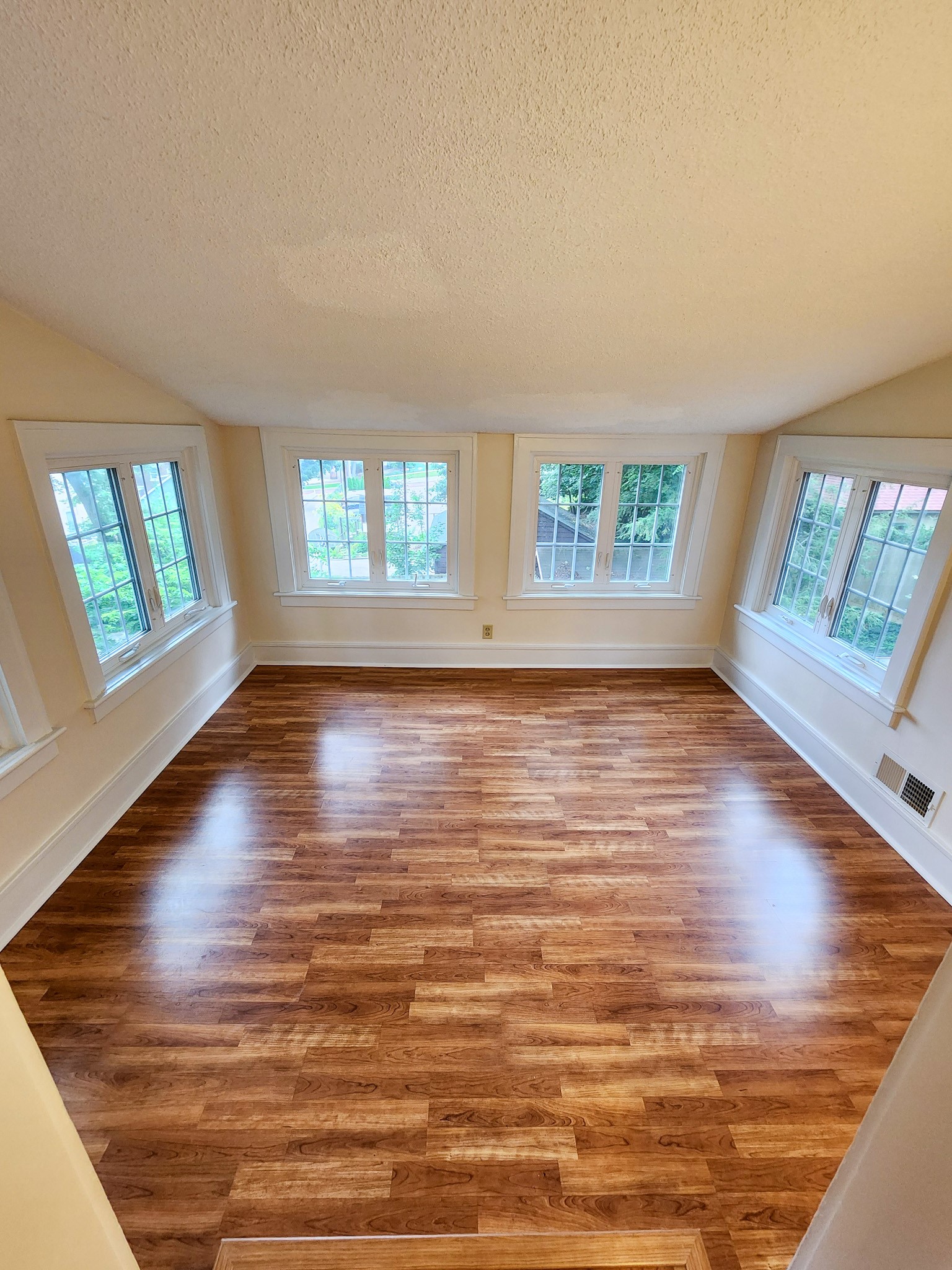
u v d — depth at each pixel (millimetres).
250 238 1469
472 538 3545
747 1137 1370
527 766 2781
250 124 1122
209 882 2049
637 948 1840
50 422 1962
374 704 3355
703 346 2115
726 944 1861
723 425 3154
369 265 1597
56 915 1896
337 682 3627
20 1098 457
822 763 2779
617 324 1947
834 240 1455
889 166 1200
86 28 944
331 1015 1611
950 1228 443
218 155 1193
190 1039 1539
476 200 1329
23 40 959
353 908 1957
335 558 3691
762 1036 1591
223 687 3363
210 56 994
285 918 1909
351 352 2193
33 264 1565
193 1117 1373
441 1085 1456
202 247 1508
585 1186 1274
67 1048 1512
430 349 2156
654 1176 1296
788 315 1854
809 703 2912
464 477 3396
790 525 3215
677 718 3271
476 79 1039
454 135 1146
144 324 1944
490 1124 1381
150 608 2664
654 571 3785
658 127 1126
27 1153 467
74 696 2111
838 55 985
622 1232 1198
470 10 928
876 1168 536
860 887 2107
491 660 3881
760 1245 1188
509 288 1718
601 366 2320
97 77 1022
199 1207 1221
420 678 3709
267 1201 1232
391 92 1063
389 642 3824
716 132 1135
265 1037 1550
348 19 937
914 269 1559
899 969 1795
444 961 1778
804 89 1042
